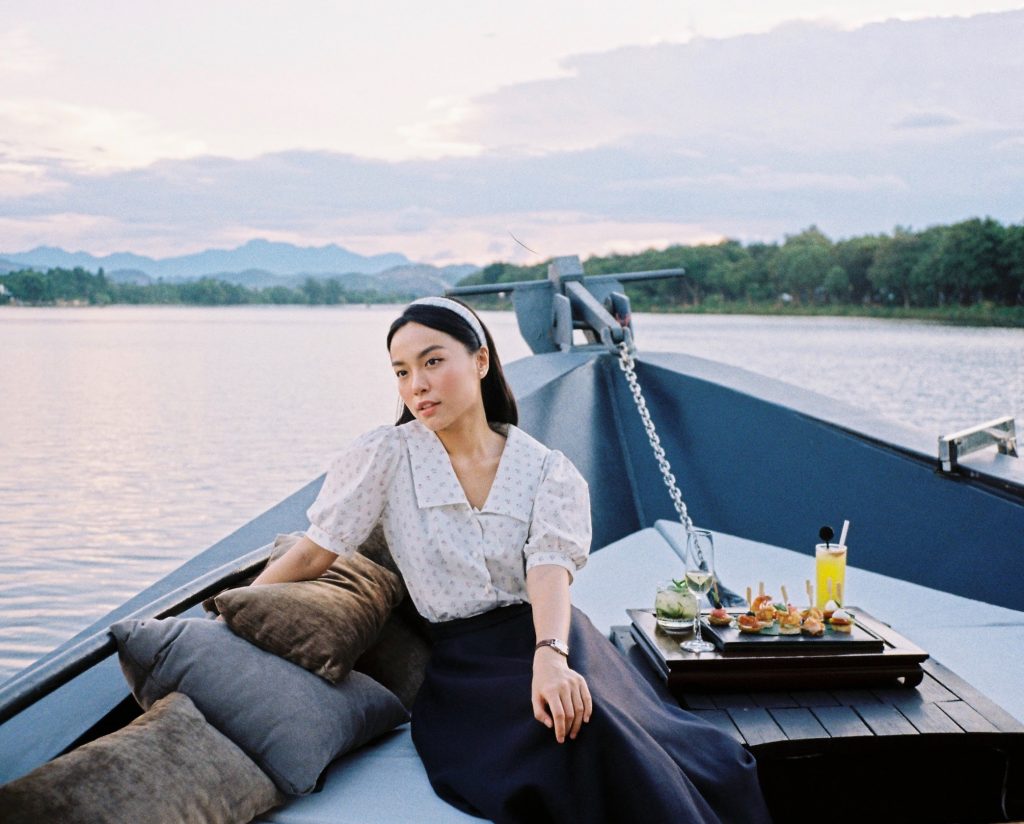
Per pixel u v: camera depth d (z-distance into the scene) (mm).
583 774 1727
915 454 3783
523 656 2010
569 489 2088
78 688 1960
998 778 2205
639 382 5277
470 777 1816
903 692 2260
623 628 2699
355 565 2189
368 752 2055
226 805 1615
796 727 2053
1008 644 2797
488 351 2184
